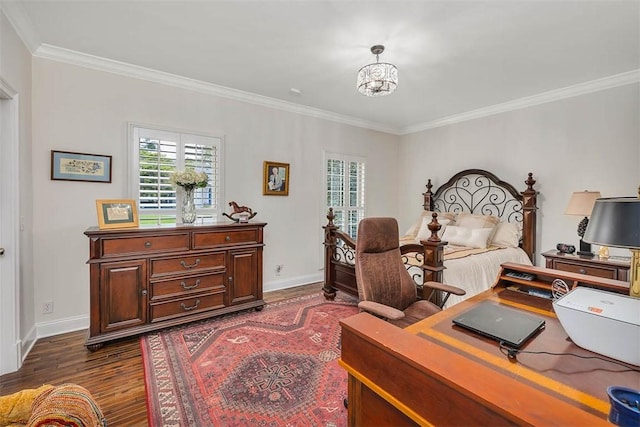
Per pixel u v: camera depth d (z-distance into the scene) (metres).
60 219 2.72
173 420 1.63
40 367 2.15
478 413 0.61
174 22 2.24
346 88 3.54
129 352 2.36
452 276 2.65
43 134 2.63
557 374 0.83
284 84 3.42
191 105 3.38
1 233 2.10
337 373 2.08
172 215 3.25
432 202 4.82
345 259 3.52
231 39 2.47
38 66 2.60
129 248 2.50
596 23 2.19
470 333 1.09
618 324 0.88
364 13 2.10
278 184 4.05
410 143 5.31
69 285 2.77
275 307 3.35
